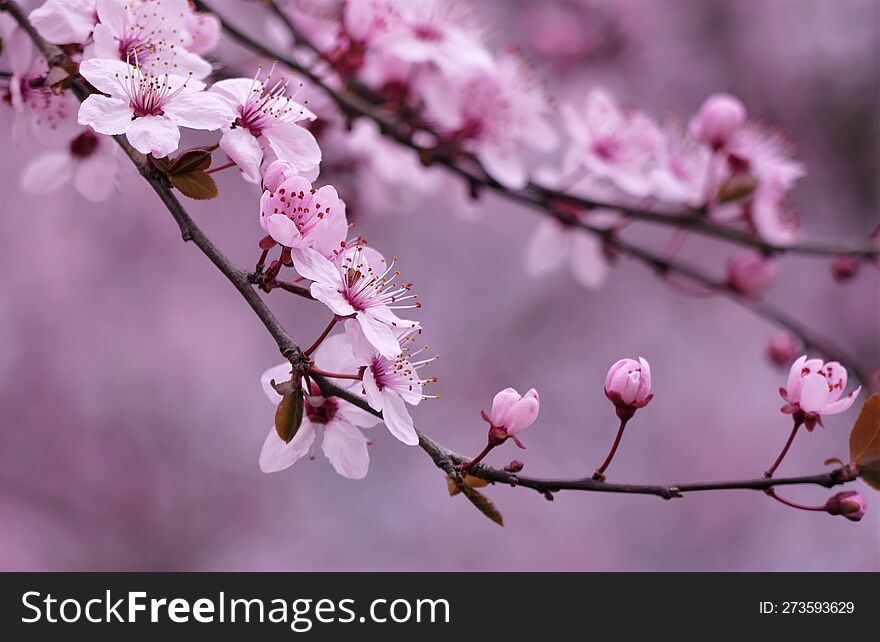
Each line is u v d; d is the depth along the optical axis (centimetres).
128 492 926
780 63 1035
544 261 573
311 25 518
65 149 375
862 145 1016
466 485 276
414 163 569
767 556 1004
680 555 1006
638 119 519
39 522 888
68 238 941
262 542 952
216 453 963
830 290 1045
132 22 318
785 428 1048
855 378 516
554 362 1070
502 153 503
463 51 472
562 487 281
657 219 510
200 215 993
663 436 1048
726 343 1077
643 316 1085
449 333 1062
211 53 414
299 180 275
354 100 496
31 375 925
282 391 270
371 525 983
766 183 514
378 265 289
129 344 955
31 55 342
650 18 957
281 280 276
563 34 905
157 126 282
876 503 1002
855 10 1028
